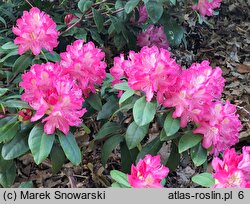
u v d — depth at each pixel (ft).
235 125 2.48
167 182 3.52
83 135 3.66
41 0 4.31
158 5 3.53
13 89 3.24
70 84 2.35
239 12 6.42
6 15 4.35
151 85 2.42
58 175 3.61
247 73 5.23
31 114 2.50
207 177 2.29
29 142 2.34
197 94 2.39
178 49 5.25
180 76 2.43
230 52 5.55
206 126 2.45
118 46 4.13
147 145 2.80
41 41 2.87
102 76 2.75
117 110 2.79
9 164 2.66
